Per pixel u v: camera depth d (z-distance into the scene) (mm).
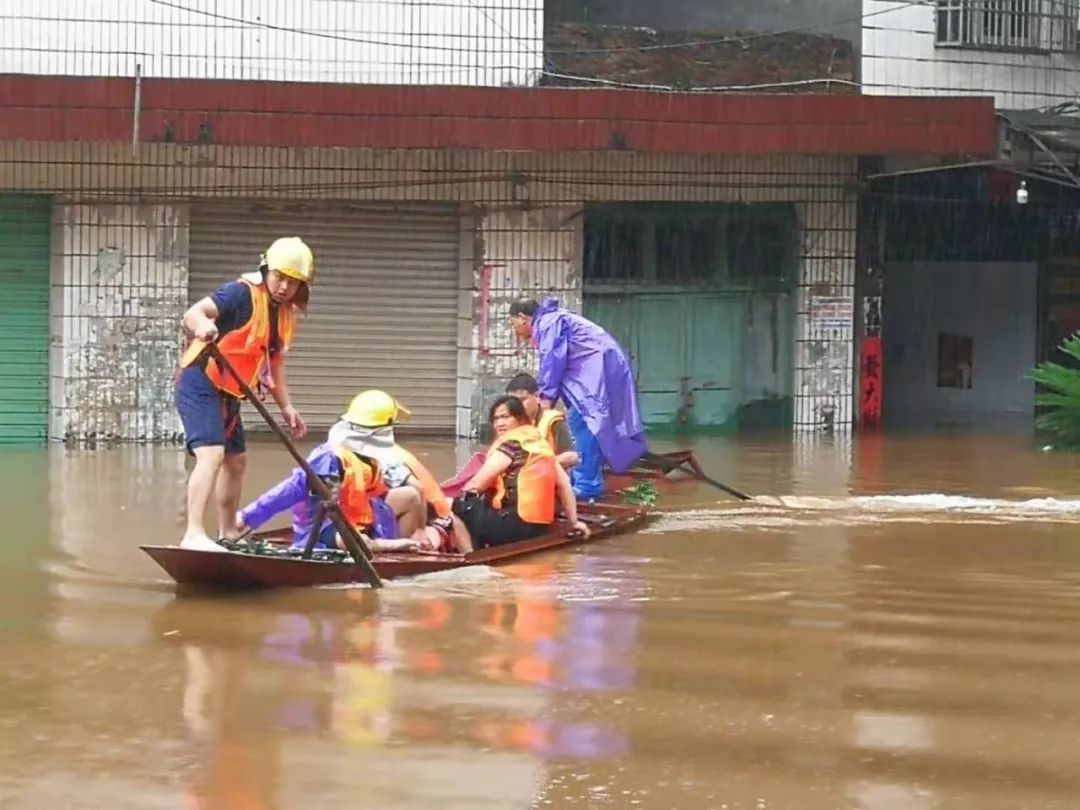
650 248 18969
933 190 20375
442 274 18359
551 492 10953
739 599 9281
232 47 17328
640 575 9984
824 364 19359
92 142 16422
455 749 6434
